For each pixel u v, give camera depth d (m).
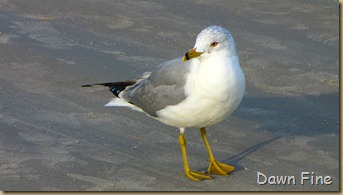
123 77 14.75
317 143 12.27
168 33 16.91
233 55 10.66
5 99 13.73
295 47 16.19
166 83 11.17
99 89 14.22
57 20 17.52
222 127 12.87
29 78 14.62
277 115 13.31
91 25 17.31
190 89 10.77
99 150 11.96
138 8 18.27
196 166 11.60
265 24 17.31
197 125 11.24
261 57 15.68
